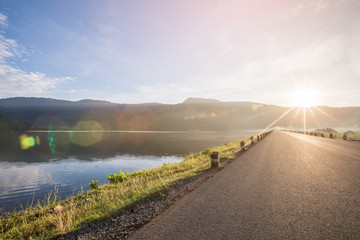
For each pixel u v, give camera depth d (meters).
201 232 2.75
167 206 3.92
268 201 3.79
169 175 7.98
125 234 2.94
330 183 4.82
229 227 2.84
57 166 28.02
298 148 13.57
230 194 4.35
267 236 2.54
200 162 10.53
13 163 31.23
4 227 4.48
